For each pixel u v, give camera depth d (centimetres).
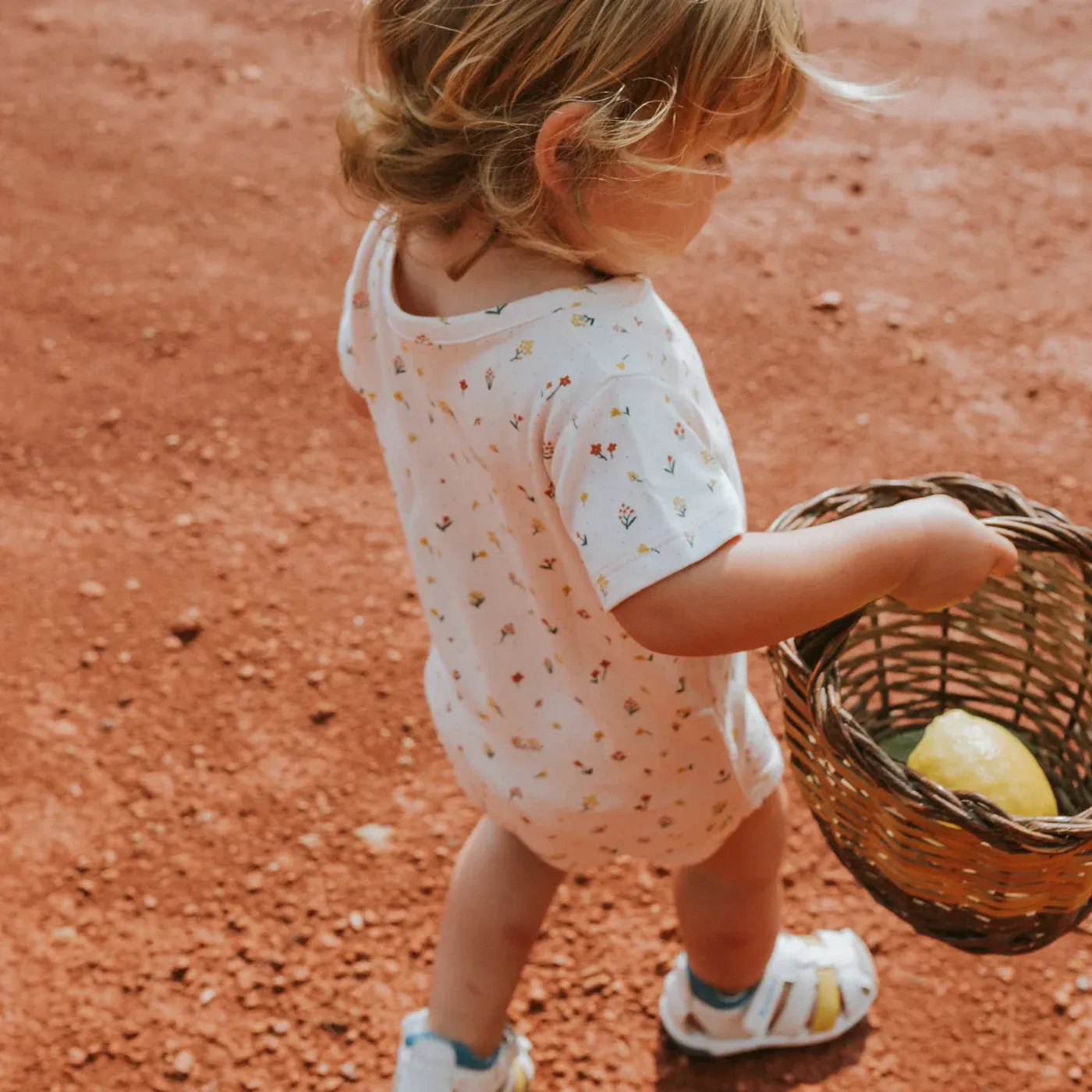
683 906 201
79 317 412
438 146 138
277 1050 229
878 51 571
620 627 149
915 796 143
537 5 126
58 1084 222
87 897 252
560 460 133
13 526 337
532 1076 218
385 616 312
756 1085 221
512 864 184
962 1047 225
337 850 260
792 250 442
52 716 287
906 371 386
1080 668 185
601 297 135
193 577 322
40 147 502
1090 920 243
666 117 132
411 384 155
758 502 341
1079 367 385
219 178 486
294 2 618
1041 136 507
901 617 278
